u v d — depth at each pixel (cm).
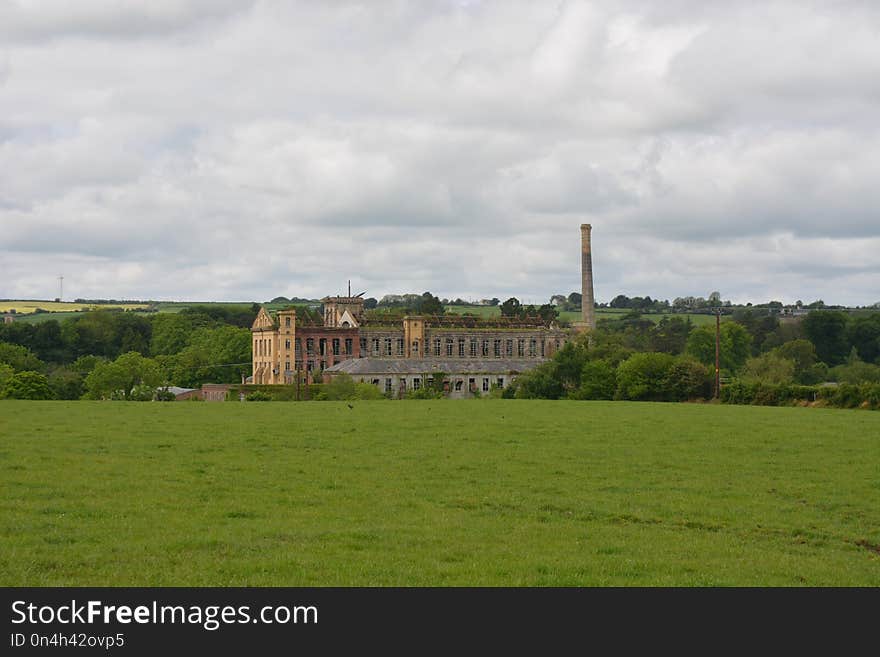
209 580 2809
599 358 16125
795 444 6262
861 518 4047
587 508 4128
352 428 6906
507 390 16450
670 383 13950
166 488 4297
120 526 3459
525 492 4472
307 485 4516
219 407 9106
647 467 5272
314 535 3394
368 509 3969
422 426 7125
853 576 3088
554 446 6056
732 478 4956
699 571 3059
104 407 8844
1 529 3356
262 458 5350
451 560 3114
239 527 3506
